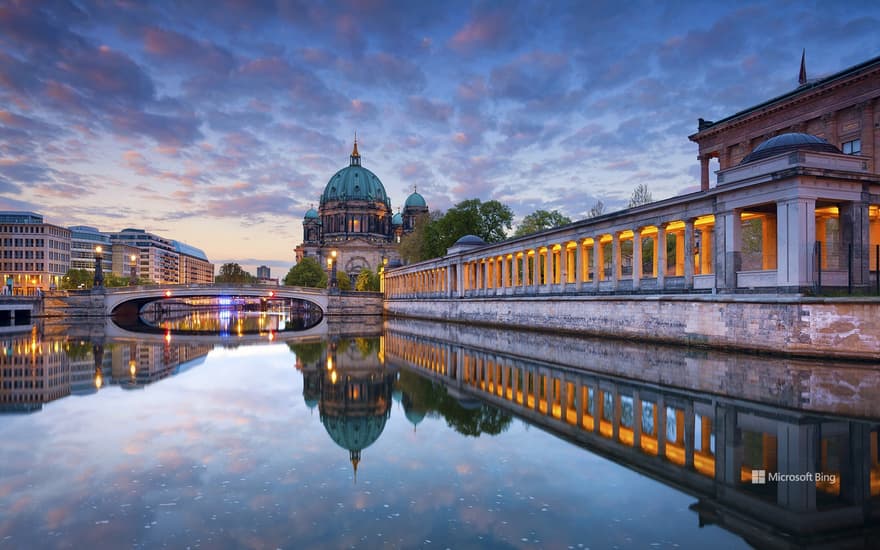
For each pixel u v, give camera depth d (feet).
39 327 281.33
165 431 61.36
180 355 144.46
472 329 235.61
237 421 66.64
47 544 33.50
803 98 170.09
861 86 153.58
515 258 240.53
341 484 43.96
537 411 70.38
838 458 47.85
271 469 47.70
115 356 141.28
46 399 81.20
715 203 134.00
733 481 43.47
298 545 33.40
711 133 207.51
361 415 70.18
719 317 121.80
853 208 116.37
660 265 154.61
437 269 347.15
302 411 72.79
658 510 38.29
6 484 43.93
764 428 57.47
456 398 81.41
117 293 393.09
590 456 50.70
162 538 34.30
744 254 172.96
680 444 53.42
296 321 367.66
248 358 137.08
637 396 75.97
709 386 80.94
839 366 94.07
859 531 34.50
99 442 56.59
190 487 43.32
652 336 143.54
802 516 36.81
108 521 36.94
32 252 612.29
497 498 40.81
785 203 114.52
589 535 34.60
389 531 35.35
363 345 173.78
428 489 42.73
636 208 160.56
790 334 105.40
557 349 140.87
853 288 114.11
